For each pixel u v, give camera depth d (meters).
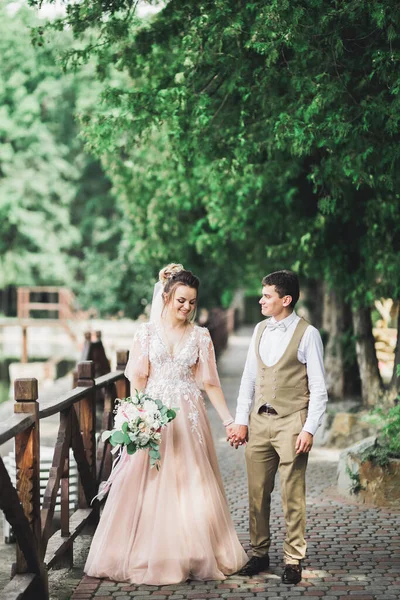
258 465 5.38
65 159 40.00
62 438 5.37
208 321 21.95
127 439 5.10
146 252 16.44
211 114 8.38
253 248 16.55
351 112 7.25
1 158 36.91
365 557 5.79
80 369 6.24
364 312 12.04
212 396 5.57
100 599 4.92
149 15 8.89
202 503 5.28
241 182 11.43
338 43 6.67
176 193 13.70
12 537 6.78
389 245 10.33
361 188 10.23
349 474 7.64
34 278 40.56
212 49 7.58
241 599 4.90
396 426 7.65
